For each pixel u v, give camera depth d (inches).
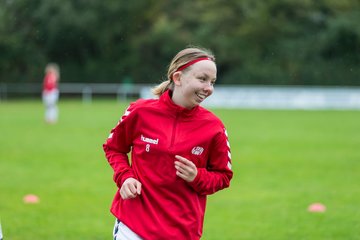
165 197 354.9
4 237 613.9
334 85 3678.6
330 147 1391.5
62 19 3841.0
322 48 3811.5
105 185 904.3
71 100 3624.5
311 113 2608.3
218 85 4013.3
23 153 1242.6
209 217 716.7
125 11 3939.5
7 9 3944.4
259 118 2284.7
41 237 617.6
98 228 658.2
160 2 4060.0
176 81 355.9
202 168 356.8
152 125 358.3
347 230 652.7
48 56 4065.0
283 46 3868.1
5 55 3905.0
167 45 3949.3
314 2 3897.6
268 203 792.3
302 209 757.3
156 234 350.9
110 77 4008.4
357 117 2369.6
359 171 1056.2
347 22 3722.9
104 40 3937.0
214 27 3951.8
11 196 818.2
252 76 3762.3
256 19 3858.3
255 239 619.5
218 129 362.0
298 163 1145.4
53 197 816.3
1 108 2775.6
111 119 2127.2
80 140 1478.8
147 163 358.3
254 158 1206.9
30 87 3836.1
